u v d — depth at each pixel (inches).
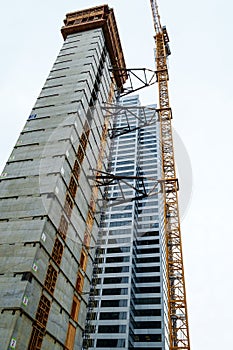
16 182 1093.1
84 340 1561.3
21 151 1209.4
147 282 2856.8
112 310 2583.7
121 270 2824.8
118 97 2098.9
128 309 2566.4
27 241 910.4
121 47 2174.0
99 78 1707.7
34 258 868.6
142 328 2586.1
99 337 2442.2
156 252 3014.3
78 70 1561.3
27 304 801.6
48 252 935.7
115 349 2359.7
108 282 2773.1
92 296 1664.6
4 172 1143.6
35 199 1018.1
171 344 1644.9
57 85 1510.8
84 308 1136.8
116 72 2037.4
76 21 2015.3
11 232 946.7
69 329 997.8
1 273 851.4
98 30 1847.9
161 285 2807.6
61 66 1638.8
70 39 1852.9
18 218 980.6
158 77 2667.3
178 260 1889.8
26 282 817.5
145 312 2669.8
